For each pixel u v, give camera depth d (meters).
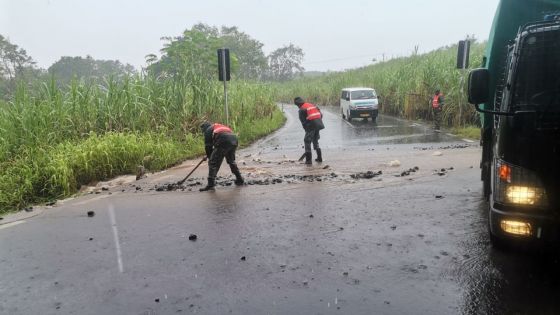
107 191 8.63
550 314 3.40
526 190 3.76
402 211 6.21
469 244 4.84
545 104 3.82
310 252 4.83
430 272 4.19
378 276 4.15
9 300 4.04
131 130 12.62
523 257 4.45
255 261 4.65
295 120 26.88
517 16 5.52
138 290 4.11
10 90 12.57
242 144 15.39
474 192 7.09
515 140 3.79
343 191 7.59
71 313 3.76
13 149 9.99
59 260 4.98
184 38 27.97
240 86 21.53
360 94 24.70
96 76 13.41
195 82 15.04
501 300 3.63
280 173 9.73
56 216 6.95
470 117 17.91
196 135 13.93
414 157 11.12
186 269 4.54
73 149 9.86
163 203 7.39
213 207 6.95
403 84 25.38
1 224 6.74
